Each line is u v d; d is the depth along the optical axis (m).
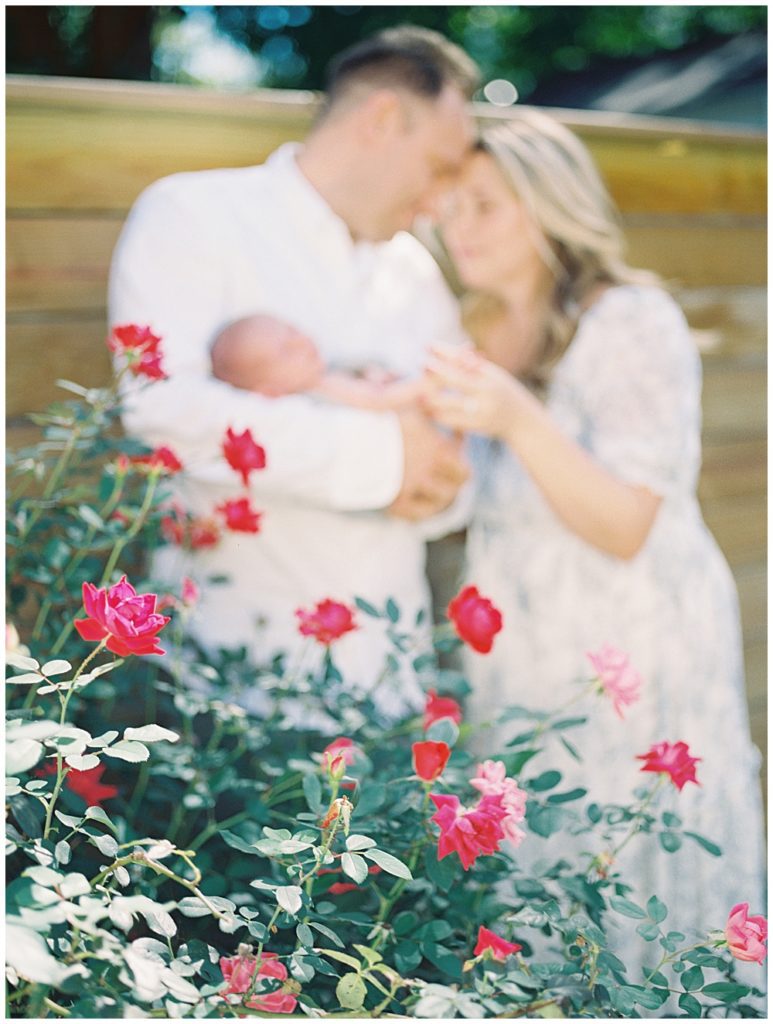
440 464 1.78
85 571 1.46
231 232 1.75
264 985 0.94
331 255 1.83
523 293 1.91
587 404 1.86
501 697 1.90
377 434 1.73
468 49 9.80
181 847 1.37
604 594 1.84
